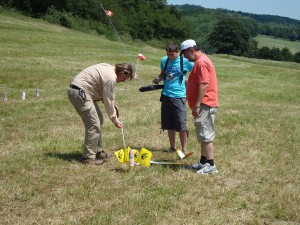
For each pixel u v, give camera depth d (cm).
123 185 539
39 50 2328
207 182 565
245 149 751
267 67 3612
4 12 4416
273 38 14550
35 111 1034
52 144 725
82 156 639
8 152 673
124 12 7825
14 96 1212
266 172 621
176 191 521
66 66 1919
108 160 650
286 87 2214
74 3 5653
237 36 10006
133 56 2792
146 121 968
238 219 452
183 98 691
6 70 1591
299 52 10712
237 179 589
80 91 600
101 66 614
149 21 8275
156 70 2256
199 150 736
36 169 589
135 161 617
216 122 997
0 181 532
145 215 450
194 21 12838
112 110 606
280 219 463
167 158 684
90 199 489
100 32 5862
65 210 457
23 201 479
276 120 1063
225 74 2623
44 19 5056
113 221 434
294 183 579
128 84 1689
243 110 1224
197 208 477
